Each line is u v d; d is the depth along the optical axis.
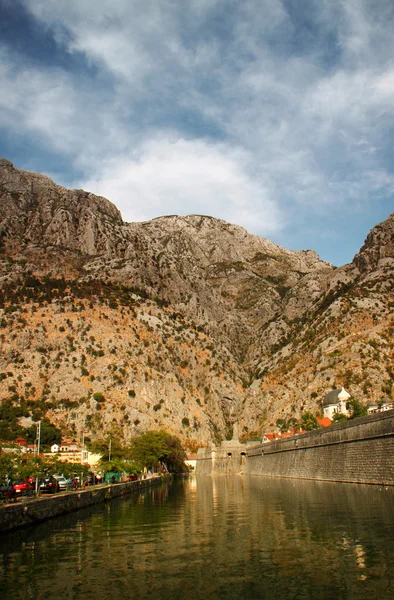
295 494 58.31
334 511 39.53
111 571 24.08
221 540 30.59
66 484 63.44
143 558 26.55
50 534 35.47
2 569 25.14
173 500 63.03
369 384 182.12
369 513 37.00
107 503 60.72
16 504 38.78
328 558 24.23
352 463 66.50
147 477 116.31
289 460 99.56
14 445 90.38
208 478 144.50
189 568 23.95
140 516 45.38
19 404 181.25
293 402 199.75
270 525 35.41
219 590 20.30
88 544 31.28
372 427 60.84
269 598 19.03
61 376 195.38
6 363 197.38
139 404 194.25
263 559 24.88
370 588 19.50
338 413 161.62
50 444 159.00
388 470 56.16
